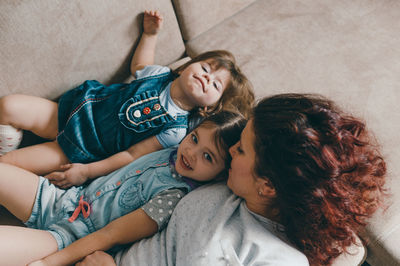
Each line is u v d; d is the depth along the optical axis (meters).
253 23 1.18
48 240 0.70
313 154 0.54
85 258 0.67
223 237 0.62
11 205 0.76
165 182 0.76
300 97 0.63
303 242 0.63
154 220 0.71
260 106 0.64
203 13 1.12
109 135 0.89
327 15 1.17
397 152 0.87
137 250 0.68
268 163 0.58
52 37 0.81
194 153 0.74
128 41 0.95
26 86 0.85
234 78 0.98
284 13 1.19
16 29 0.76
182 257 0.63
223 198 0.69
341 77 1.02
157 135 0.92
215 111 0.98
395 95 0.97
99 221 0.75
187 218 0.67
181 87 0.94
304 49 1.10
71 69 0.89
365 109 0.95
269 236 0.62
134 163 0.83
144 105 0.92
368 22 1.15
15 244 0.65
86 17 0.84
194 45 1.15
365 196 0.64
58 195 0.80
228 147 0.73
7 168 0.75
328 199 0.57
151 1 0.93
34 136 0.95
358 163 0.58
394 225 0.78
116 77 1.01
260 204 0.65
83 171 0.85
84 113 0.88
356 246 0.73
